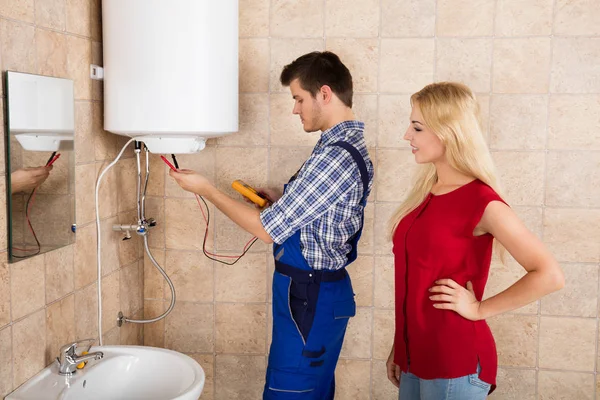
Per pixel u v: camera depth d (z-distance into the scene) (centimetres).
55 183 170
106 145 208
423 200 162
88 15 192
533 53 225
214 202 190
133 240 238
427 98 153
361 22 230
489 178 150
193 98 187
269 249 246
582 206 230
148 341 253
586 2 222
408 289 158
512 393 241
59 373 168
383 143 234
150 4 184
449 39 228
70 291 186
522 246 142
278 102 237
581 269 232
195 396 160
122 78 188
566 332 236
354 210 191
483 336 152
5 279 152
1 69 147
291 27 233
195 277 249
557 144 228
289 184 196
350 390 248
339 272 198
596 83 224
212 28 189
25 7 157
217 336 251
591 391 237
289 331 192
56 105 169
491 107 229
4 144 148
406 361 162
